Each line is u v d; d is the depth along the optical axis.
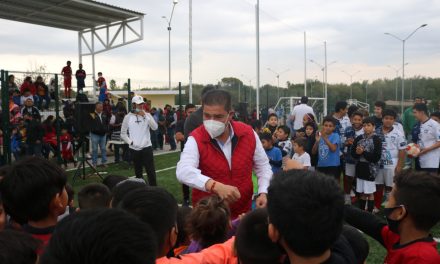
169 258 1.78
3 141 10.55
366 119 6.44
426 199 1.87
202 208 2.27
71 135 13.06
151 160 8.38
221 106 2.91
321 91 58.41
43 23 17.92
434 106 37.78
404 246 1.94
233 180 2.99
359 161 6.48
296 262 1.42
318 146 7.02
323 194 1.35
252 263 1.57
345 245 1.59
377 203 6.89
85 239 0.99
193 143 2.97
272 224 1.43
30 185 1.97
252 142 3.09
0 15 16.30
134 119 8.19
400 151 6.79
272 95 40.75
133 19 18.14
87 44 19.47
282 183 1.42
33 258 1.16
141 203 1.73
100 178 10.39
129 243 1.00
